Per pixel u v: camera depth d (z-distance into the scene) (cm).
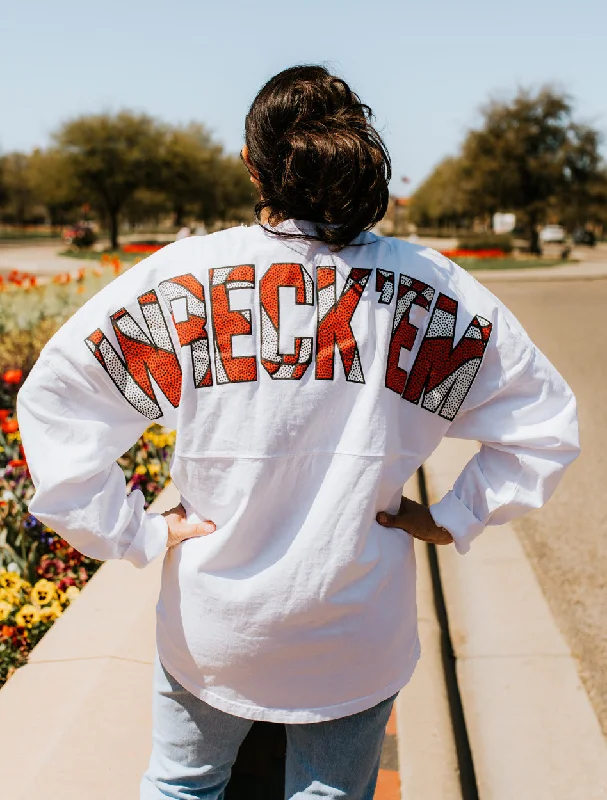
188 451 124
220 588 125
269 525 125
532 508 133
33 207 7775
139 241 5291
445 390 128
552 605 337
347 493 122
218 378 122
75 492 126
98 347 124
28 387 126
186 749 139
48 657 260
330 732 132
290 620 123
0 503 354
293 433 121
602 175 3862
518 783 233
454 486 139
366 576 126
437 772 229
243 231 128
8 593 294
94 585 308
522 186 3838
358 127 121
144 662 257
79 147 4194
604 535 410
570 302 1598
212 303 123
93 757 214
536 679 283
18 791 202
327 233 124
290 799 138
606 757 243
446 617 326
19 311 870
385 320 125
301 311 123
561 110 3772
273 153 123
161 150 4484
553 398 130
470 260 3161
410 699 260
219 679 128
